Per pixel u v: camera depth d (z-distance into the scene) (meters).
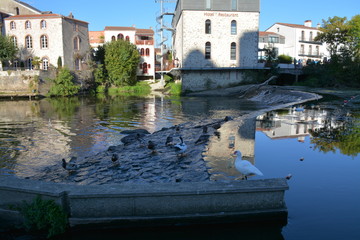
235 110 27.62
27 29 54.56
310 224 6.11
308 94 31.62
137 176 9.52
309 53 66.25
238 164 7.93
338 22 55.47
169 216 6.51
